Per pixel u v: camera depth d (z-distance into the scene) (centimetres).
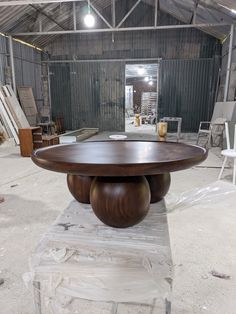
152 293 100
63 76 907
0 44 669
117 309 132
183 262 171
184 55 827
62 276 104
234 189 296
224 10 543
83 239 110
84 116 927
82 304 136
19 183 340
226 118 585
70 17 766
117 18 841
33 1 477
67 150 137
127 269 103
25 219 235
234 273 161
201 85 830
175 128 876
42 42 855
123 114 902
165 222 122
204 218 234
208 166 426
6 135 620
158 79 852
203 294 144
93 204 110
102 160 104
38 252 108
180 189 309
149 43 841
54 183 340
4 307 136
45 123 799
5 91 657
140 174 92
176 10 721
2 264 170
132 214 105
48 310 123
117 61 866
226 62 717
